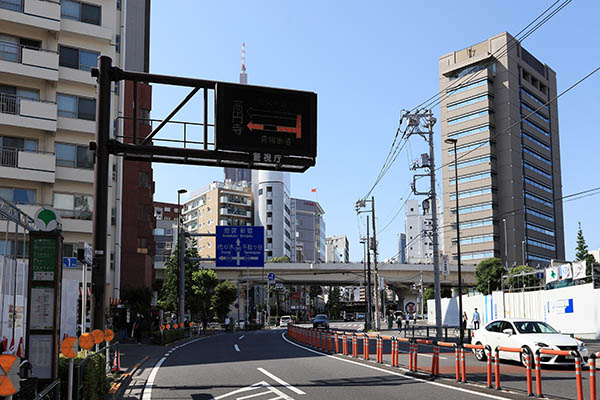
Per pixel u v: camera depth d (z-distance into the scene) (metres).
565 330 35.09
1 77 36.56
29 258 9.20
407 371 15.67
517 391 11.62
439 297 34.25
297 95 16.70
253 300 108.62
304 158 16.73
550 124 132.50
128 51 55.69
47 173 36.69
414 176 35.94
